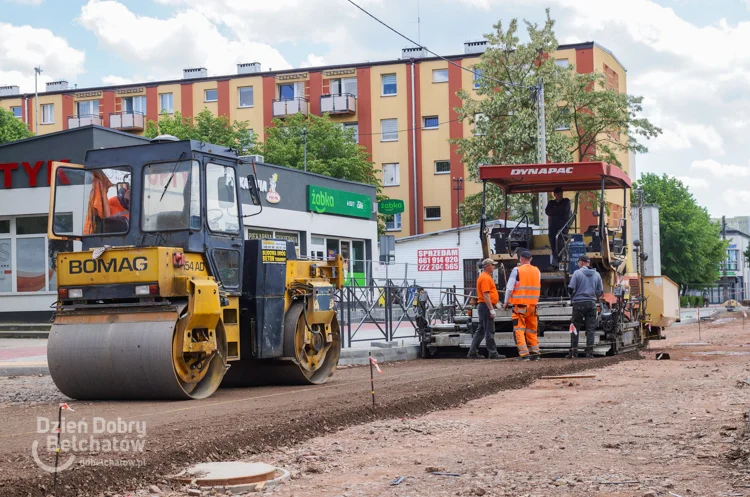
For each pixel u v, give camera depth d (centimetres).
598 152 5147
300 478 711
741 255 13025
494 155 4366
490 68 4388
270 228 3484
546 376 1493
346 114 5981
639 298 2219
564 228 1930
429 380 1370
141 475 696
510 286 1827
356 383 1395
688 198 8756
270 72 6050
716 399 1148
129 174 1242
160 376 1132
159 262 1139
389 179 5925
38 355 1983
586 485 670
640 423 963
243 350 1333
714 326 3844
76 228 1252
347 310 2055
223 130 5609
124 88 6306
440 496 644
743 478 677
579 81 4434
